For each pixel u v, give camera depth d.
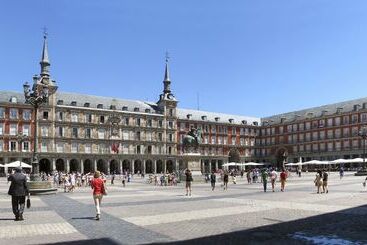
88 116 113.62
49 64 109.12
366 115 113.00
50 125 107.31
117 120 117.31
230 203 24.75
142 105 126.81
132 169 118.44
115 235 14.14
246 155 144.12
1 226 16.16
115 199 28.52
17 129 103.00
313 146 127.75
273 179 36.00
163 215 19.20
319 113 128.38
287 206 22.70
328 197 28.41
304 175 86.19
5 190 41.09
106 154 114.25
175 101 128.00
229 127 141.00
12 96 104.06
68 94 114.94
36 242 12.99
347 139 117.62
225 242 12.89
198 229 15.23
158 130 124.38
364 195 29.83
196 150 59.84
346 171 105.31
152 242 12.95
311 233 14.38
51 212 20.83
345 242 12.93
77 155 109.88
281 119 140.50
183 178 58.09
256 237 13.67
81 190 42.28
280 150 139.75
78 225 16.33
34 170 34.06
